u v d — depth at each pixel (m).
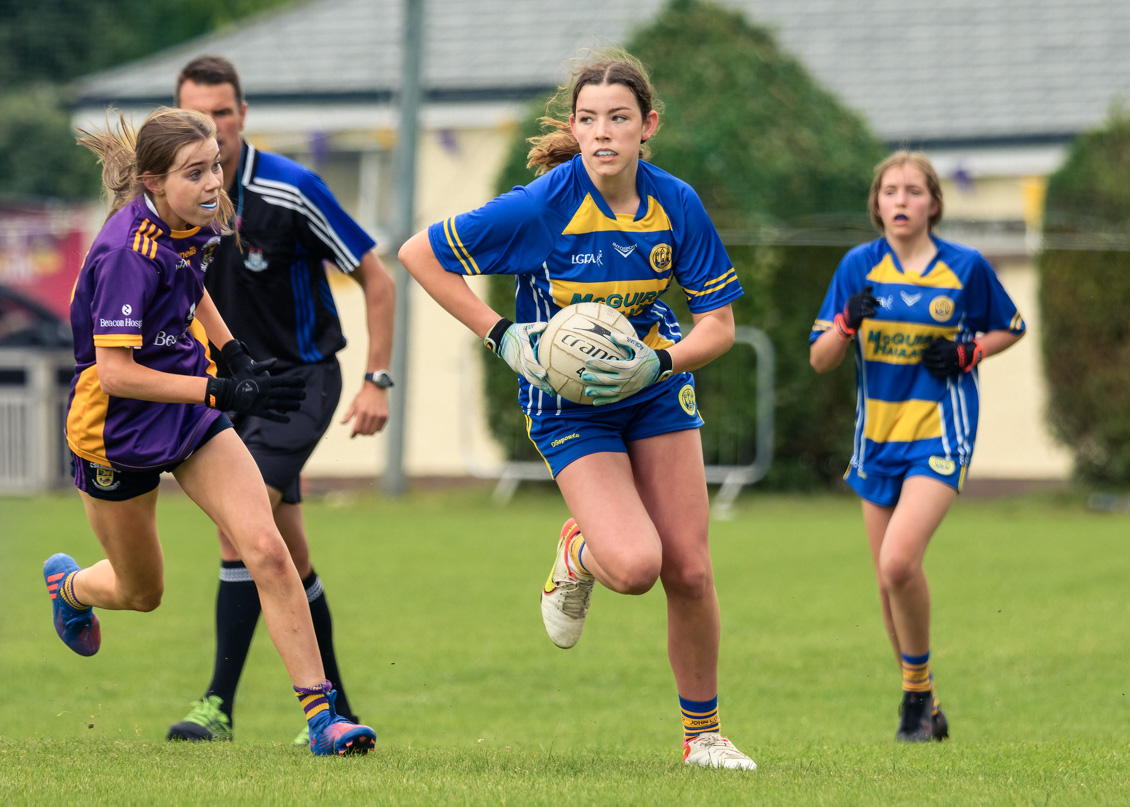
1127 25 85.62
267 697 26.59
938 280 22.84
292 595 17.00
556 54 80.62
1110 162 63.88
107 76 88.25
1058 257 61.66
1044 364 62.38
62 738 19.91
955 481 22.19
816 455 62.97
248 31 86.19
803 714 24.44
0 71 110.31
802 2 91.88
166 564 41.97
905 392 22.72
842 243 61.12
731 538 48.19
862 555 43.81
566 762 16.78
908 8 90.25
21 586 37.88
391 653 29.89
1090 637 30.58
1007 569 40.66
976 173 78.81
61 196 108.25
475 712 24.86
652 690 26.75
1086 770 16.30
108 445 16.67
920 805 13.27
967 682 26.73
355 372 75.00
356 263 21.33
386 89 78.56
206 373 17.42
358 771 15.24
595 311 16.41
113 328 15.90
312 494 64.62
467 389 62.12
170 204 16.11
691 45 63.91
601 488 16.34
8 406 63.53
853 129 66.44
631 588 15.73
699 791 13.96
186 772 15.04
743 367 60.16
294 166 20.97
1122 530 50.81
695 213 16.81
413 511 57.94
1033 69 83.25
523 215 16.44
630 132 16.02
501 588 37.88
